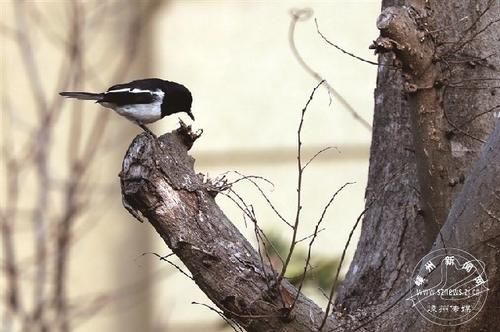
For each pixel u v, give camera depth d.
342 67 12.13
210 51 12.25
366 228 7.64
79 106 12.52
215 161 12.05
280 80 12.18
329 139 12.08
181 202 6.08
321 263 8.90
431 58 6.45
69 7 12.80
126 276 12.35
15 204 12.01
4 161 12.45
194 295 11.88
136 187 6.04
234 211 11.41
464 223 5.81
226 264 6.03
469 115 6.82
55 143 12.48
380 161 7.74
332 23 12.16
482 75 6.92
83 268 12.35
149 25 12.46
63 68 12.66
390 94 7.76
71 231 12.12
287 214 11.87
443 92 6.62
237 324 6.10
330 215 11.86
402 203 7.46
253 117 12.12
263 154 12.06
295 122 12.10
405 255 7.30
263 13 12.27
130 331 12.17
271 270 6.14
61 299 11.53
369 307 6.87
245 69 12.21
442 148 6.64
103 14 12.66
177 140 6.34
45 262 11.92
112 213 12.48
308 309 6.14
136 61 12.56
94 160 12.49
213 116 12.12
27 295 12.09
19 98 12.68
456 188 6.69
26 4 12.84
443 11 7.03
